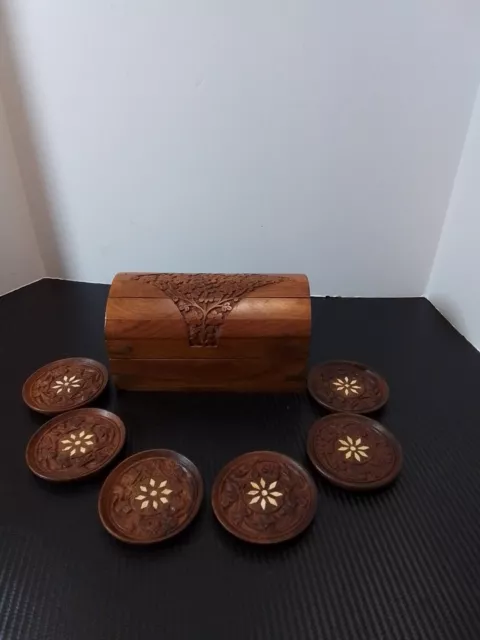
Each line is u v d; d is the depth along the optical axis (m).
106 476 0.84
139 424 0.95
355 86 1.06
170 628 0.66
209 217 1.25
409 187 1.19
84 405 0.96
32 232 1.32
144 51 1.04
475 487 0.84
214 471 0.86
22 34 1.04
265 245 1.28
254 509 0.77
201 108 1.10
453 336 1.21
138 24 1.01
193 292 0.95
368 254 1.29
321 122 1.11
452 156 1.15
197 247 1.30
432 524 0.78
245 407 0.99
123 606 0.68
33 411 0.97
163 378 1.00
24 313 1.27
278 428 0.94
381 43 1.02
